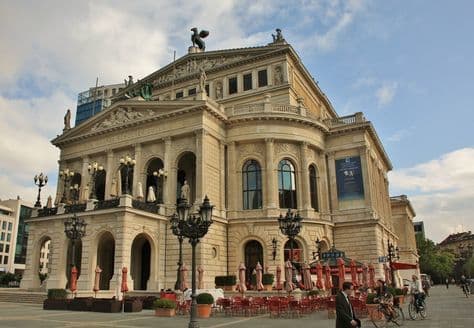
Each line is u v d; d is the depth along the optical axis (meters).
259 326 19.11
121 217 36.00
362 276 34.41
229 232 42.56
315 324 19.77
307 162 45.44
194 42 62.69
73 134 51.41
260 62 54.28
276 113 44.44
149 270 42.97
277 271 31.88
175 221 29.88
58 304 28.59
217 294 28.22
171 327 18.88
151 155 45.28
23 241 130.12
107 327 18.94
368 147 48.53
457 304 34.44
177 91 59.00
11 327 18.80
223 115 44.38
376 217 45.06
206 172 41.28
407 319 22.62
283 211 42.59
